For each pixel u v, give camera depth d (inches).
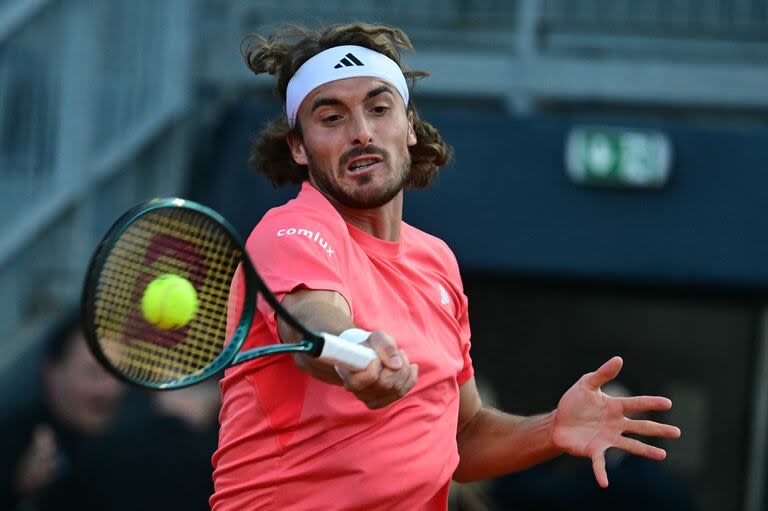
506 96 1071.6
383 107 398.3
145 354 354.9
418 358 385.1
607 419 423.2
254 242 384.8
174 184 1007.6
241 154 954.7
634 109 1089.4
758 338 1064.2
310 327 346.6
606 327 1066.1
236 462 383.9
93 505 679.7
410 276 405.4
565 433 424.8
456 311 428.8
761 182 964.6
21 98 908.6
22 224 902.4
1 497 735.1
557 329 1061.8
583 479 917.2
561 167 967.0
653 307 1066.1
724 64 1062.4
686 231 964.0
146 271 354.3
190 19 1044.5
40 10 904.3
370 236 402.0
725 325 1067.3
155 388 342.6
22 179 912.3
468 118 976.3
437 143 465.7
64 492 694.5
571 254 964.6
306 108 399.5
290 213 389.1
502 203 967.0
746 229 963.3
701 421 1069.1
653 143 962.1
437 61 1076.5
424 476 381.7
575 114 1097.4
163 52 1026.1
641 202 967.0
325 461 372.5
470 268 968.9
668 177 967.6
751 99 1055.0
